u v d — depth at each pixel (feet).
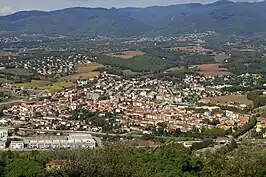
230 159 284.20
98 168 276.62
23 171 336.08
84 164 276.41
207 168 282.15
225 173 263.70
